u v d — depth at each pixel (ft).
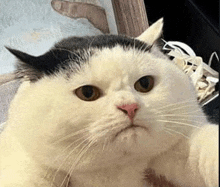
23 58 2.29
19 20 5.80
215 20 4.24
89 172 2.28
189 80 2.59
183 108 2.22
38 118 2.10
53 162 2.21
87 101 2.04
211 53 4.45
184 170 2.26
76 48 2.38
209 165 1.94
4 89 4.55
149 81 2.20
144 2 5.30
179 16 5.01
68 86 2.10
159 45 2.87
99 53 2.22
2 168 2.52
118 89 2.06
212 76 4.24
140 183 2.44
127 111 1.93
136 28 4.95
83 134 2.03
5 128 2.86
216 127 2.21
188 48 4.71
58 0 5.79
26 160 2.38
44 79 2.26
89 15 5.72
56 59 2.31
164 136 2.15
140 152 2.16
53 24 5.88
